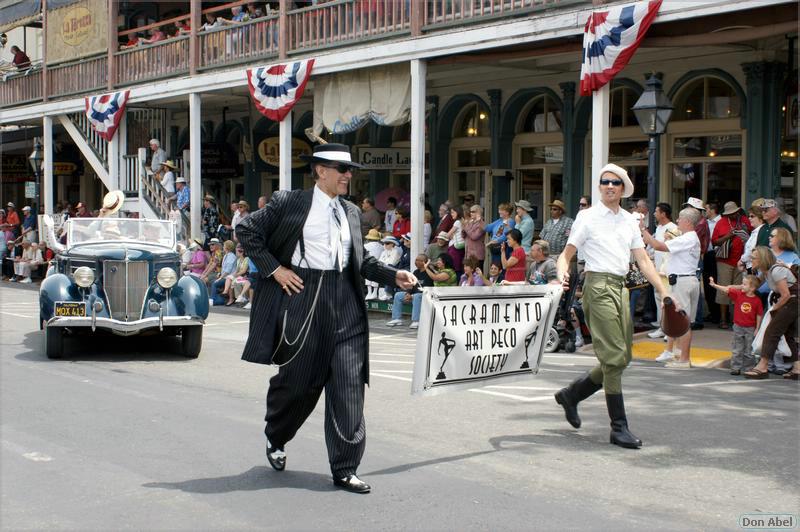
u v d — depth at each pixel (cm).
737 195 1570
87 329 1281
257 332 600
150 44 2245
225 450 705
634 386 984
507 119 1914
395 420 816
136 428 780
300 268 596
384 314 1775
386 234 1862
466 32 1500
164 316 1184
